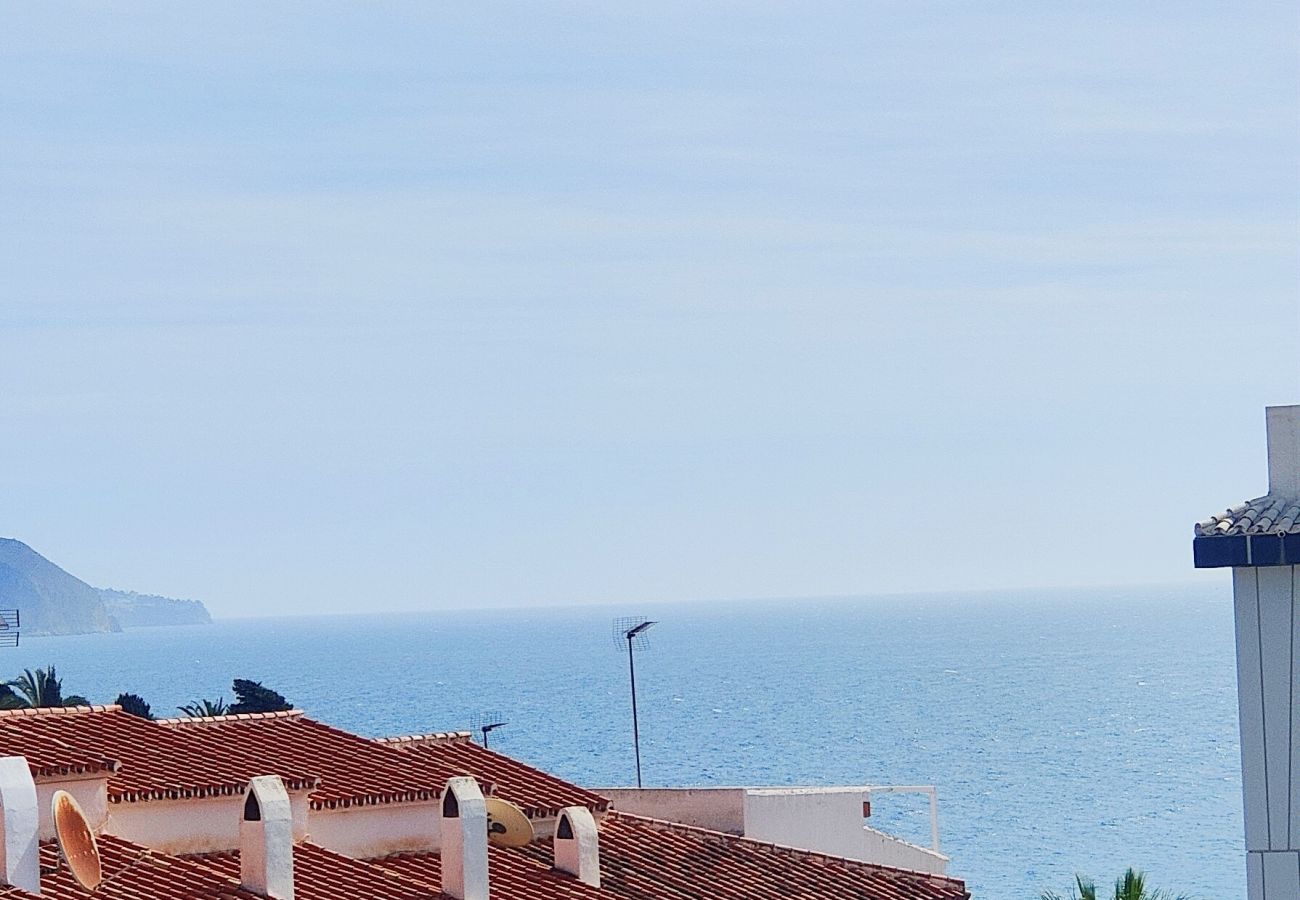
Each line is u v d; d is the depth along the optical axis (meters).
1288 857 34.06
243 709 113.50
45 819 36.53
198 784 38.66
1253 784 34.34
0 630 125.62
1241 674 34.47
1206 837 163.75
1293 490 35.53
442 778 43.19
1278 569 34.34
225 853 38.84
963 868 149.38
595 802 45.12
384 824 41.12
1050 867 148.62
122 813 37.75
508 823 42.34
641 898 40.88
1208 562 34.25
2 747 38.19
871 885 45.12
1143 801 192.00
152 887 35.00
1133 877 60.53
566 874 40.66
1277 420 35.72
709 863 44.03
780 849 46.31
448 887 37.47
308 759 42.53
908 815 186.50
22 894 31.50
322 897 35.88
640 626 90.25
